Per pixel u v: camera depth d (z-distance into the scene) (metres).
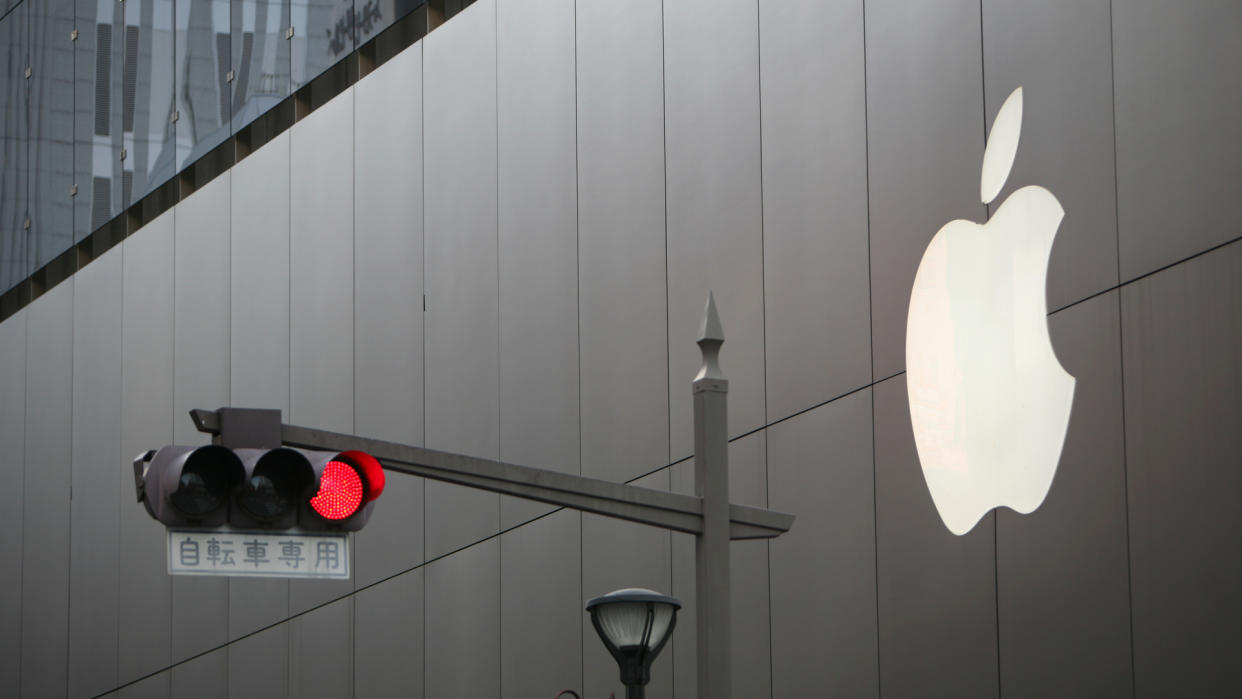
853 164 13.16
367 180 20.88
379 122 20.75
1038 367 11.12
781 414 13.69
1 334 30.08
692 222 15.13
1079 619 10.58
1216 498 9.65
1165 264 10.16
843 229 13.21
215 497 7.13
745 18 14.67
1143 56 10.48
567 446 16.70
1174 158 10.16
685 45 15.49
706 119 15.08
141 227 26.77
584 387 16.55
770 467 13.76
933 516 11.97
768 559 13.66
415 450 7.60
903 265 12.52
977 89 11.95
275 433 7.33
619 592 8.48
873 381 12.72
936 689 11.76
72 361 27.64
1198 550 9.75
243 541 7.23
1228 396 9.64
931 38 12.46
